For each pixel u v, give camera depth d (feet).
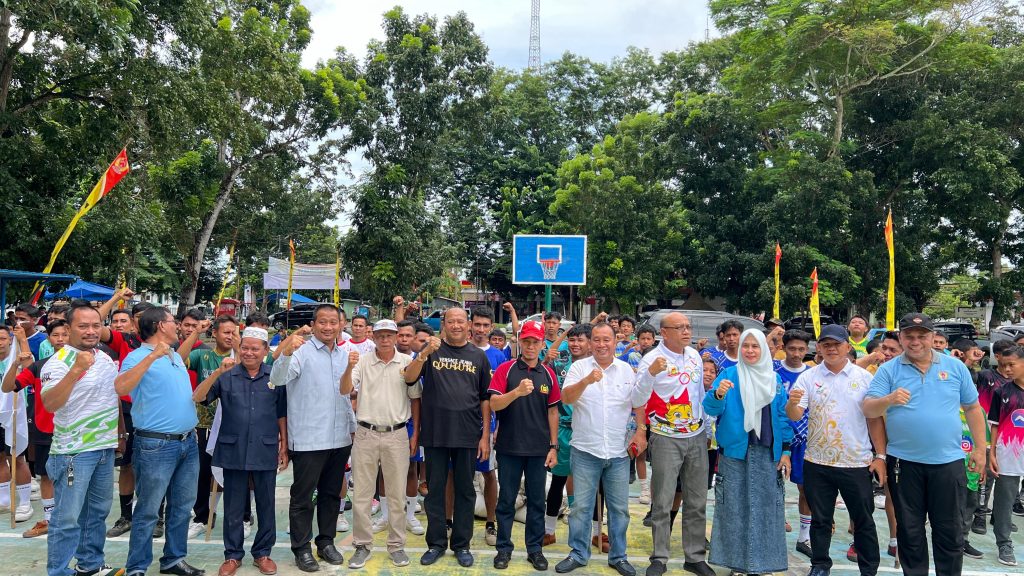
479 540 17.56
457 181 113.09
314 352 15.40
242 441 14.53
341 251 66.28
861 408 14.25
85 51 38.01
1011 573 16.10
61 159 41.70
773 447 14.61
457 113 67.97
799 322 71.46
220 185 63.16
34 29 34.06
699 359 15.66
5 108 38.91
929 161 67.05
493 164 106.63
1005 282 71.31
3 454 18.99
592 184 78.28
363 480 15.44
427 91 65.10
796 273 68.64
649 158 80.43
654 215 79.82
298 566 15.12
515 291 131.64
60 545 13.05
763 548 14.51
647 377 14.79
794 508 21.71
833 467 14.28
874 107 70.44
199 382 17.74
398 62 65.36
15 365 16.78
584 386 14.56
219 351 17.89
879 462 14.25
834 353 14.46
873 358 18.39
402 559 15.47
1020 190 66.90
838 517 20.80
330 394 15.37
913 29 63.05
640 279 77.87
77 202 52.47
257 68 50.01
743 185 78.18
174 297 93.15
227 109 45.29
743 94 71.26
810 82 72.02
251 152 62.75
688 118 76.89
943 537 13.53
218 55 44.83
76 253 39.75
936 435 13.53
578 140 112.88
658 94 107.14
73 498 13.15
